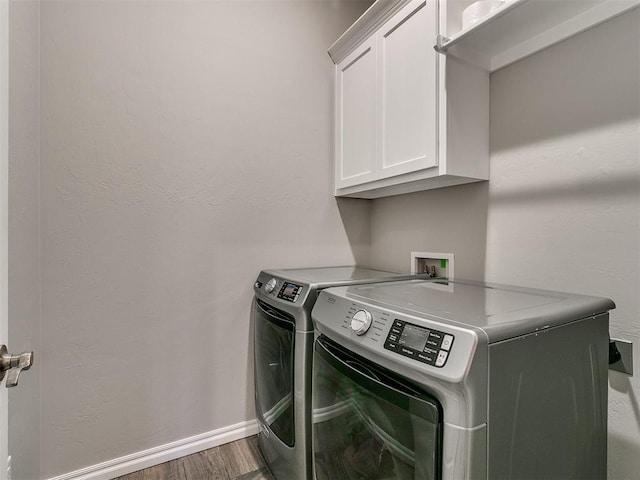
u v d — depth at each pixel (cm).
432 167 137
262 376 160
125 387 153
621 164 105
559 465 79
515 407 69
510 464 68
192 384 168
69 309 142
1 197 66
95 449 147
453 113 132
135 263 155
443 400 65
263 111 187
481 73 141
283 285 143
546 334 75
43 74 135
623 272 105
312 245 203
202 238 171
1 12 66
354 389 89
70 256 142
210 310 173
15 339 104
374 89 169
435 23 132
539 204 127
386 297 102
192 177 168
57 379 139
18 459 108
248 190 183
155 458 158
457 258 162
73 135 142
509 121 137
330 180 209
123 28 152
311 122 203
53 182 137
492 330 66
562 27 116
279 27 192
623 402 104
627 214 104
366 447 85
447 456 64
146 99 157
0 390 61
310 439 123
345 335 90
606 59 108
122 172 152
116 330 151
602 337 91
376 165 168
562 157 120
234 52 179
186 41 167
